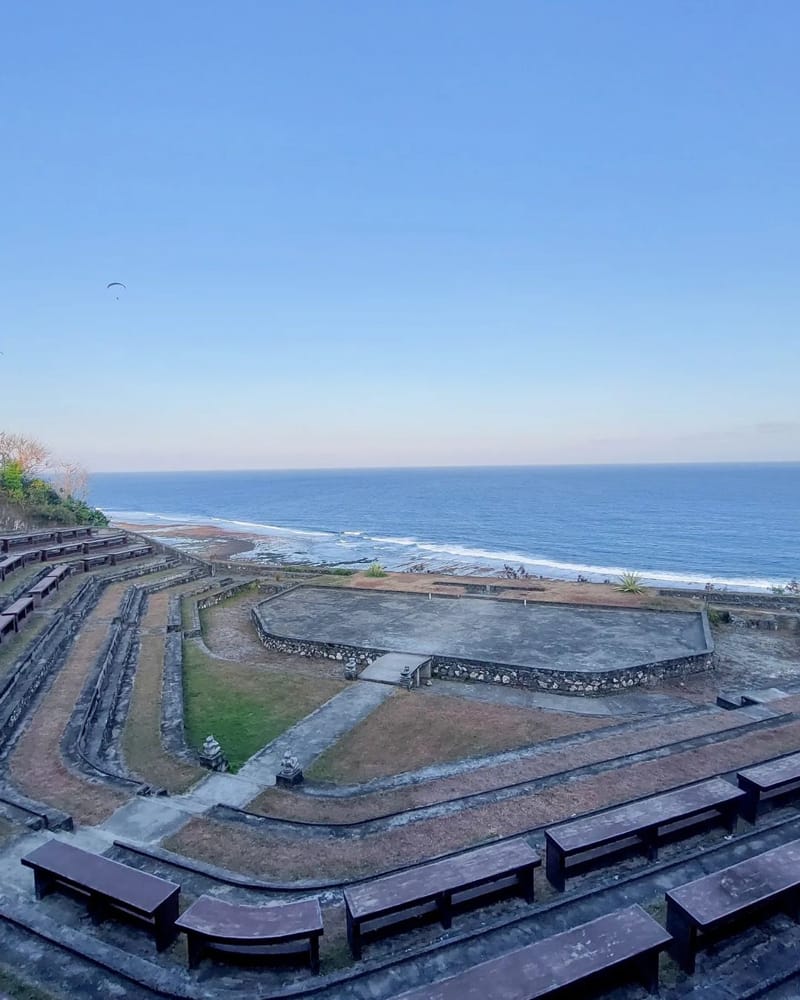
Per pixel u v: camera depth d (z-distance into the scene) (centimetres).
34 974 716
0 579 2886
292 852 984
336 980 687
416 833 1028
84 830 1060
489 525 10262
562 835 868
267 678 2120
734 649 2400
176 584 3591
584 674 1930
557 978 622
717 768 1241
